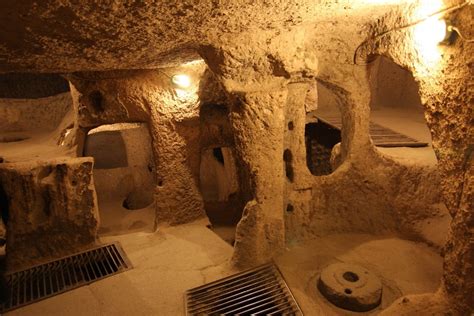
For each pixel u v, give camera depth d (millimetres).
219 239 3494
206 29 2230
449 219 2951
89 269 3045
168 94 3664
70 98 6844
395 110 6859
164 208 3812
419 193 3107
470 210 1704
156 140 3740
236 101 2637
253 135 2654
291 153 2953
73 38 1897
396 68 6785
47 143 5750
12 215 2988
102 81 3525
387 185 3217
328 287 2387
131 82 3570
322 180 3096
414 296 2033
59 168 3131
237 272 2779
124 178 5918
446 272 1903
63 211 3168
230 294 2549
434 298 1944
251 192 2760
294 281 2588
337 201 3178
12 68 2389
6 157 4672
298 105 2893
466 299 1754
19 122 6629
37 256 3094
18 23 1580
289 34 2674
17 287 2762
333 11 2275
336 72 2973
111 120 3723
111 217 4930
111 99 3600
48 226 3125
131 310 2428
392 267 2711
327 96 7078
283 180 2846
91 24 1730
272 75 2717
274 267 2754
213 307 2426
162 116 3699
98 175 5809
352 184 3186
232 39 2547
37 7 1447
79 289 2693
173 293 2598
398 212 3186
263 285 2596
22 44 1859
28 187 2994
